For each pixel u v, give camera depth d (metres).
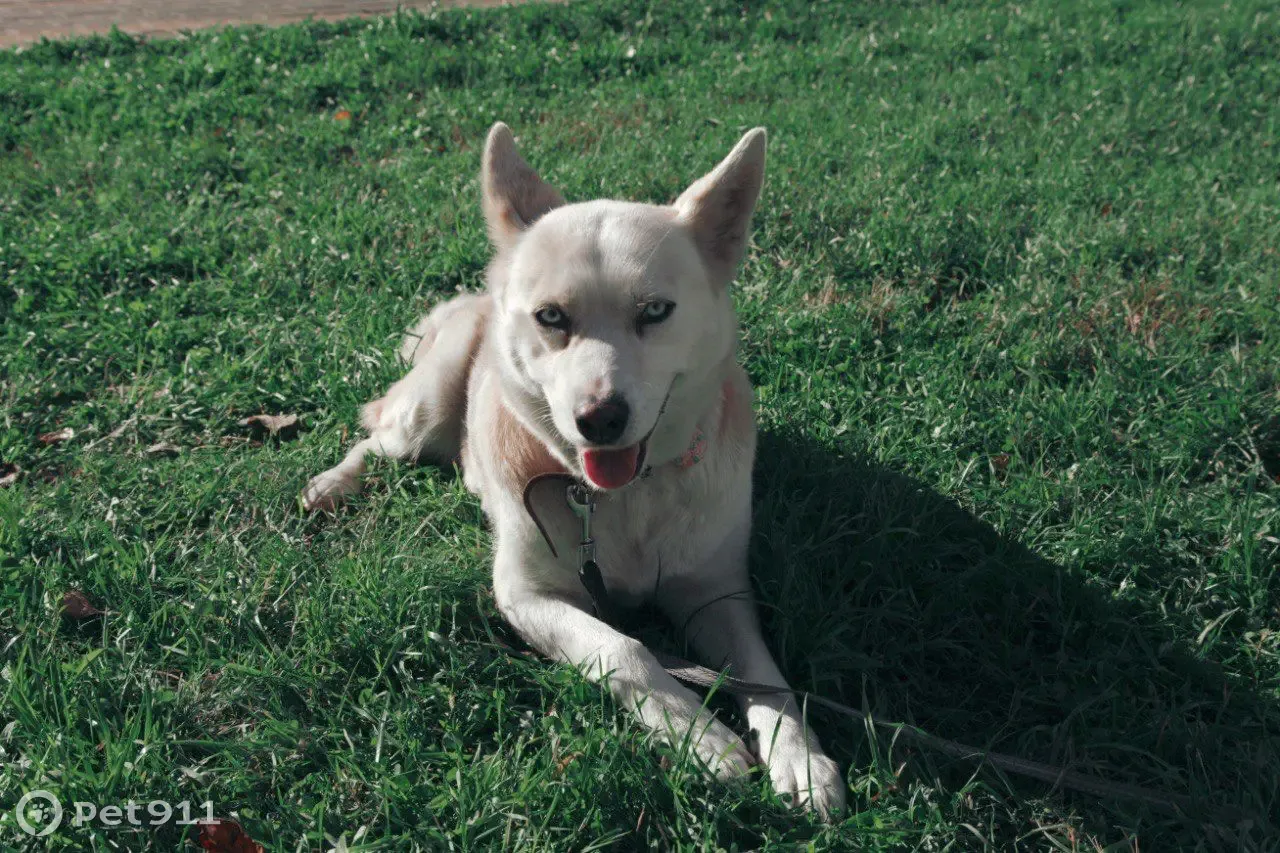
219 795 1.08
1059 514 1.34
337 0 4.39
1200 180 2.11
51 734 1.09
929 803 1.06
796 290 1.71
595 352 1.11
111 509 1.34
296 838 1.05
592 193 2.09
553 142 2.45
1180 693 1.16
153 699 1.13
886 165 2.21
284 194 2.19
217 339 1.65
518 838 1.05
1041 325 1.60
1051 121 2.51
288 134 2.55
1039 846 1.06
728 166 1.17
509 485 1.20
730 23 3.52
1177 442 1.41
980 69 2.97
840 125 2.50
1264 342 1.56
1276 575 1.26
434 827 1.05
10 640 1.19
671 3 3.66
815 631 1.20
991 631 1.23
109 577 1.26
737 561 1.24
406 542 1.31
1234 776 1.10
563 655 1.17
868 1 3.79
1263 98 2.61
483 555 1.31
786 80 2.93
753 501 1.36
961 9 3.65
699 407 1.18
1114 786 1.07
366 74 3.05
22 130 2.75
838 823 1.05
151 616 1.21
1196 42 3.09
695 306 1.15
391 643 1.19
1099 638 1.21
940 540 1.30
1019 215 1.91
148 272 1.87
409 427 1.43
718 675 1.13
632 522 1.20
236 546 1.31
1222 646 1.20
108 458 1.43
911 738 1.11
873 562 1.27
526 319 1.15
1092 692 1.16
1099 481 1.37
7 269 1.83
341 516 1.38
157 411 1.53
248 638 1.21
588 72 3.13
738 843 1.05
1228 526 1.29
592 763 1.08
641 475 1.18
